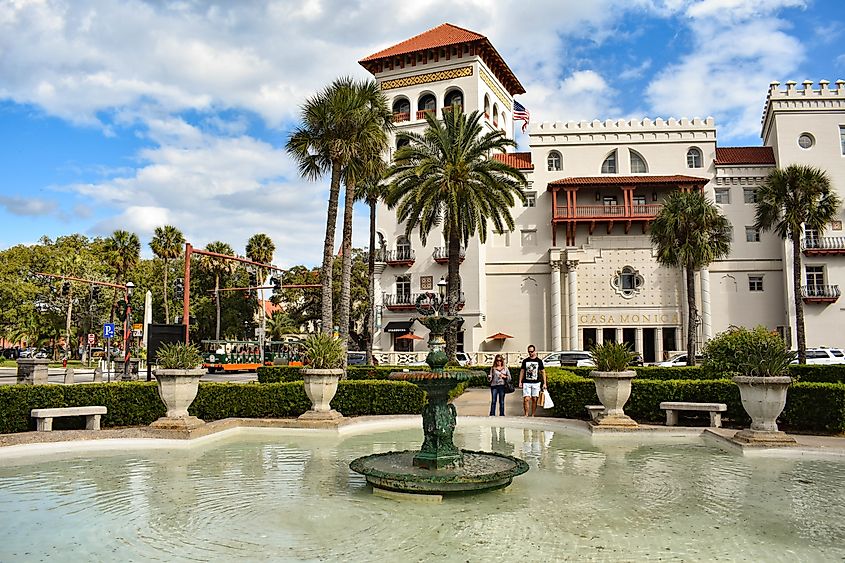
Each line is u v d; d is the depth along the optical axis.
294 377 24.95
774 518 7.23
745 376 12.32
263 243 68.50
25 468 10.15
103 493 8.39
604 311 45.56
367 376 26.31
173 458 11.12
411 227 30.50
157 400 15.09
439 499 7.94
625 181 44.72
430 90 47.91
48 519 7.16
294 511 7.48
